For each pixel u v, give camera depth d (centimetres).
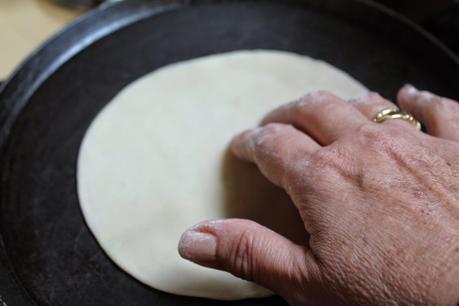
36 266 32
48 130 37
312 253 27
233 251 27
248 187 34
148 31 41
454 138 30
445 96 38
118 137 36
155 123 37
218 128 37
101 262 32
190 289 31
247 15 43
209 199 34
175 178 35
